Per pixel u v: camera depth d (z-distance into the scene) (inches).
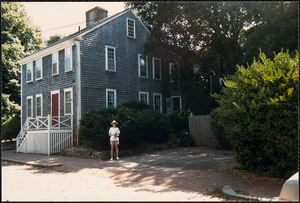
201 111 1059.9
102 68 742.5
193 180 291.1
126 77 814.5
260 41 571.8
